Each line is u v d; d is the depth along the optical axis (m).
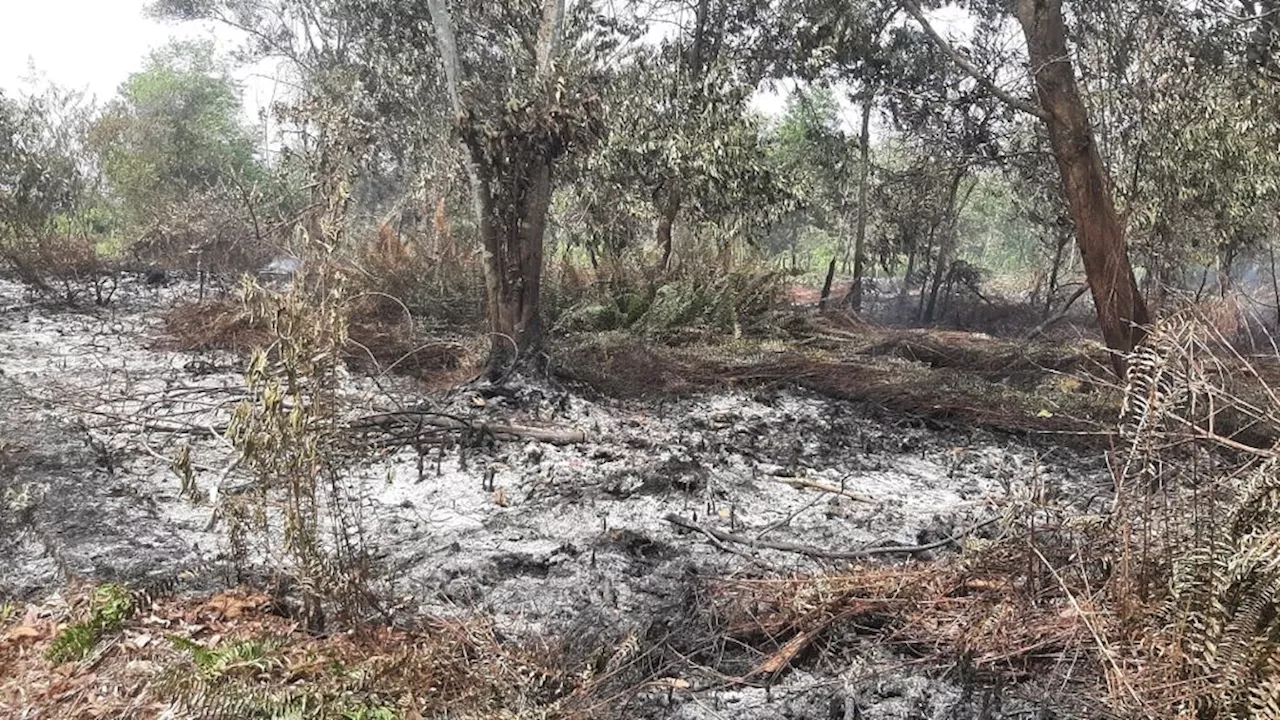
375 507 5.05
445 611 3.82
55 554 4.14
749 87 12.43
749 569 4.40
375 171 14.97
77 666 3.22
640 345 8.95
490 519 4.95
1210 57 10.63
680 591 4.11
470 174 7.75
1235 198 11.52
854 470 6.32
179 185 24.77
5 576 3.96
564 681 3.33
